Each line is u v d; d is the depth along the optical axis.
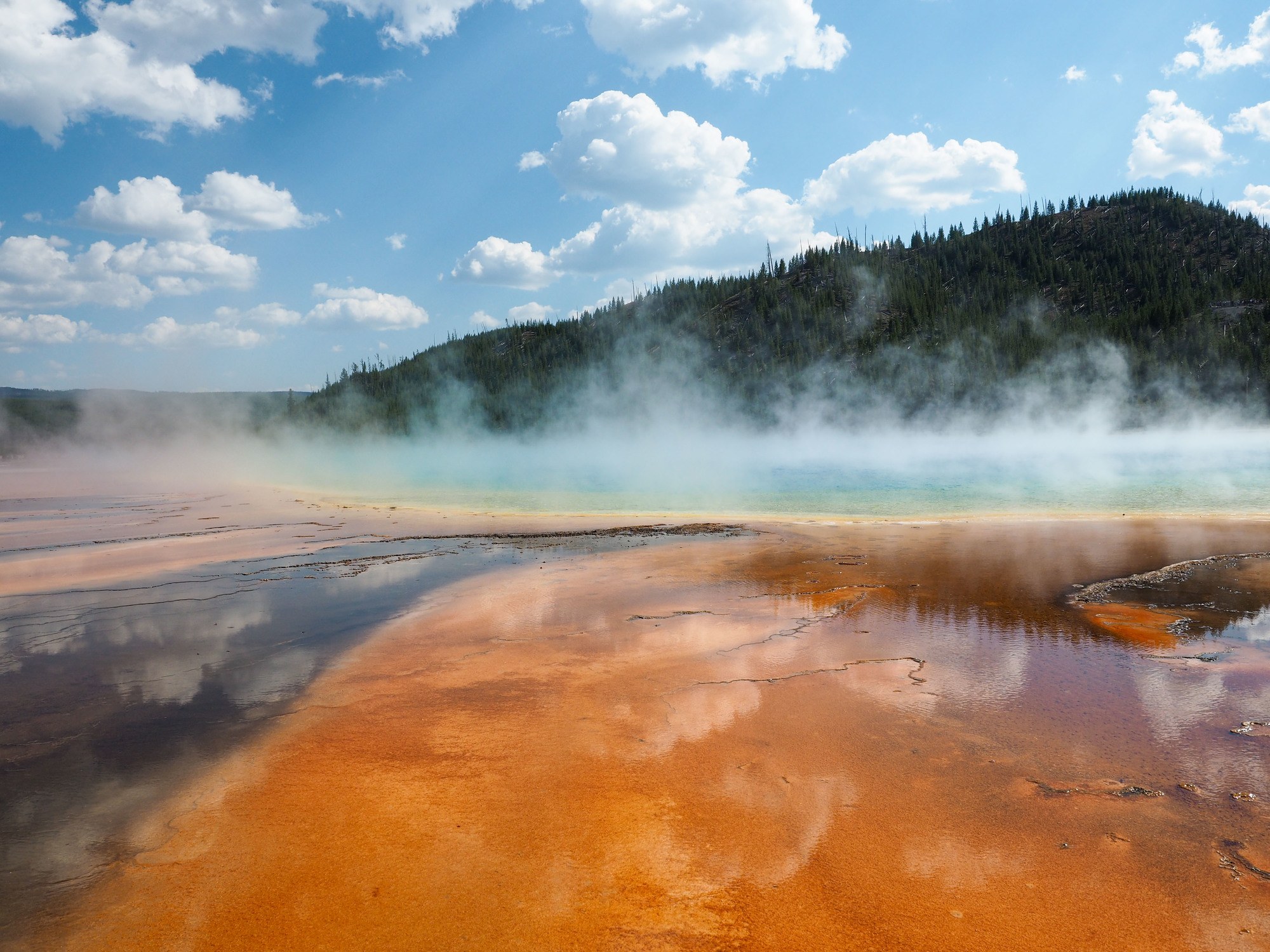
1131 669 5.82
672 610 8.11
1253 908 3.01
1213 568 9.36
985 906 3.07
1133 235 134.88
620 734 4.88
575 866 3.41
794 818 3.78
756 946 2.86
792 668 6.08
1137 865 3.31
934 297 124.38
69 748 4.82
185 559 12.04
